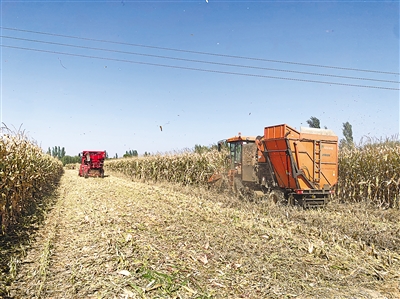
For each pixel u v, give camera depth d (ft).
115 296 12.69
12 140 28.86
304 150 35.29
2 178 24.49
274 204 33.99
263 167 39.93
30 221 27.96
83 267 15.81
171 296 12.73
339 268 16.70
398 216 31.30
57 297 13.15
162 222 26.03
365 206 35.35
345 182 41.78
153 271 14.79
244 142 44.39
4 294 13.47
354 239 22.76
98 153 98.73
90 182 72.69
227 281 14.52
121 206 34.94
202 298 12.71
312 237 21.99
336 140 36.78
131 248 18.20
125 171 106.63
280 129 35.53
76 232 23.49
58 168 93.50
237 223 25.79
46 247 18.79
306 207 34.94
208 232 22.76
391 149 38.73
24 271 16.19
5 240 21.89
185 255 17.60
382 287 14.80
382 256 18.76
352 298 13.51
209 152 60.64
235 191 43.50
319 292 13.97
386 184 36.83
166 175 68.08
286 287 14.28
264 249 19.24
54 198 45.39
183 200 39.93
